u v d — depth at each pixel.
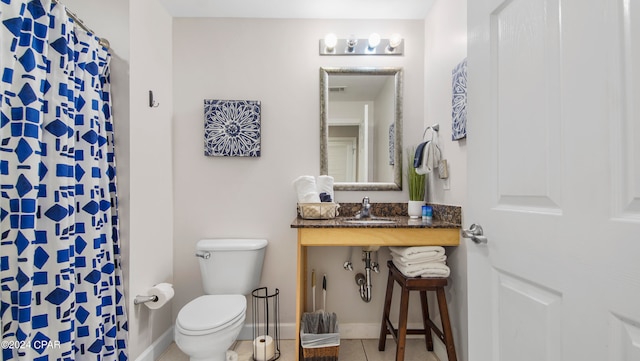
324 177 1.86
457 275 1.52
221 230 1.94
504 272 0.78
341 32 1.98
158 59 1.77
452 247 1.58
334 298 1.95
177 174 1.93
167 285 1.64
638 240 0.49
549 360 0.64
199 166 1.95
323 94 1.95
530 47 0.70
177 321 1.37
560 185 0.62
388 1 1.80
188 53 1.95
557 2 0.63
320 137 1.95
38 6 1.07
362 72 1.96
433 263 1.49
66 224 1.12
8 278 0.98
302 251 1.76
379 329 1.92
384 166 1.97
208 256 1.74
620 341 0.51
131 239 1.49
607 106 0.54
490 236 0.82
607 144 0.54
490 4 0.83
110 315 1.37
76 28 1.26
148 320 1.63
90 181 1.27
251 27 1.97
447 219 1.58
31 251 1.00
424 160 1.66
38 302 1.06
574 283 0.59
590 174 0.56
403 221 1.65
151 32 1.69
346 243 1.50
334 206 1.73
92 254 1.27
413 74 1.98
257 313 1.92
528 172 0.70
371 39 1.90
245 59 1.96
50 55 1.13
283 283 1.95
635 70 0.51
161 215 1.79
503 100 0.78
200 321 1.34
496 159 0.81
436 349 1.69
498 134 0.80
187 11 1.89
